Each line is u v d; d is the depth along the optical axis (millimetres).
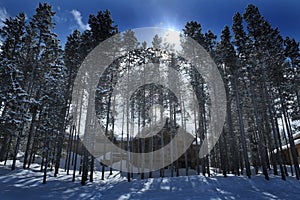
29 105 14383
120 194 11258
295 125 22281
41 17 18797
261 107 21547
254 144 24625
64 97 18750
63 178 16406
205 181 15039
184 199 10039
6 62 14383
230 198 10281
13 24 18531
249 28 19516
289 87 19125
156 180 16031
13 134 14336
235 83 19484
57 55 18203
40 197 9586
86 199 9812
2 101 13781
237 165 19875
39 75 18016
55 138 17500
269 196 10797
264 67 18266
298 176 16062
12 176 13789
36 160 26875
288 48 21156
